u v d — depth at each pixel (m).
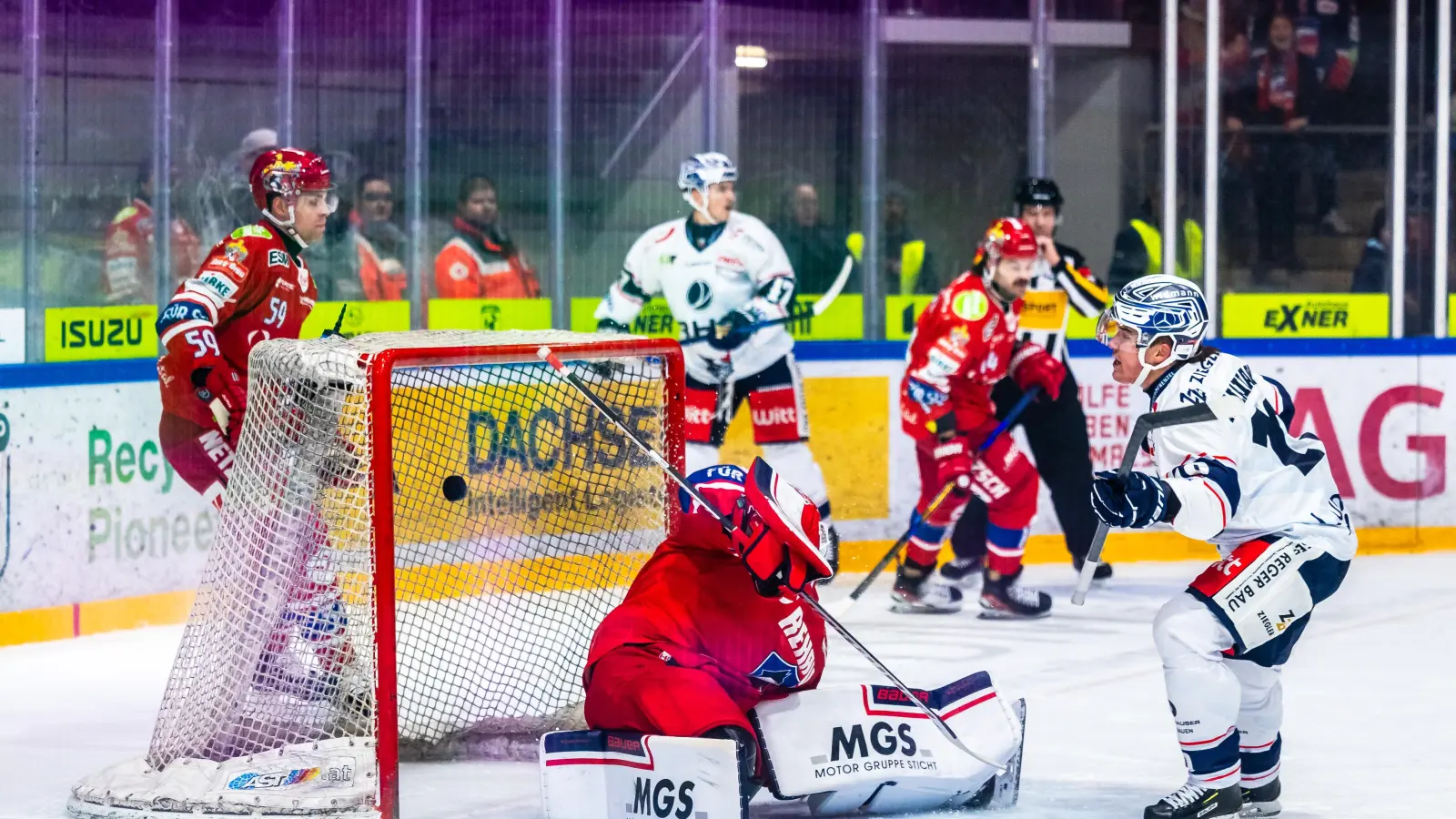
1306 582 9.17
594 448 11.35
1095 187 20.95
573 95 19.55
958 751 9.39
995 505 16.50
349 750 10.19
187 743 10.25
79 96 16.80
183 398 12.25
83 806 9.53
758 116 20.08
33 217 16.50
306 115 18.38
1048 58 20.66
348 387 9.84
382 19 18.62
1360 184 21.19
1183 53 20.81
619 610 9.48
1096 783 10.33
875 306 20.66
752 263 18.25
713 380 18.36
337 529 10.09
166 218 17.53
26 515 15.32
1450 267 21.28
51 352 16.72
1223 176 20.98
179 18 17.47
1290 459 9.29
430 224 19.12
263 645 10.36
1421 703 12.81
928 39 20.42
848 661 14.39
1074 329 20.17
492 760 10.97
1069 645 15.17
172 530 16.53
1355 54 21.02
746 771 8.70
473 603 11.35
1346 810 9.75
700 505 9.27
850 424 19.50
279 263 12.56
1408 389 20.64
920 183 20.66
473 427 11.41
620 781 8.70
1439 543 20.80
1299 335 21.27
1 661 14.55
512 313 19.62
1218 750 9.16
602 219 19.89
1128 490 8.82
